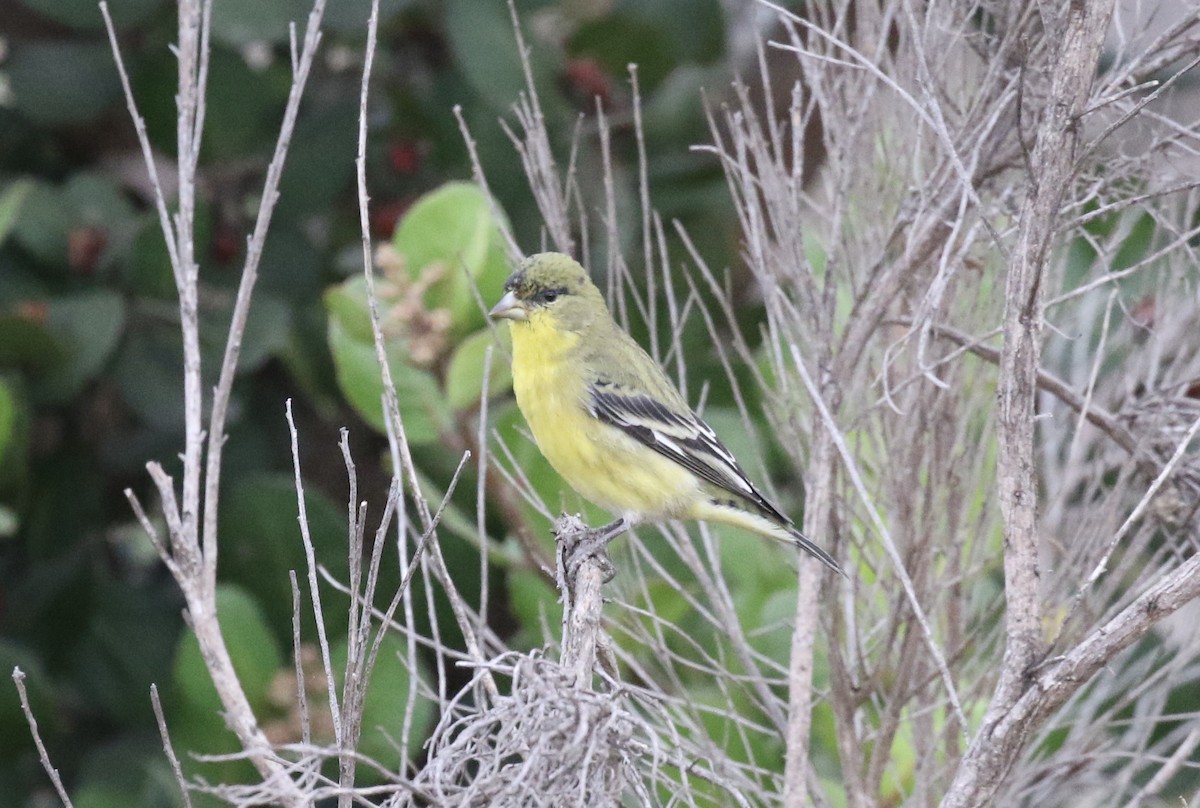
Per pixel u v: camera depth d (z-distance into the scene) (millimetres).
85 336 11273
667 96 12773
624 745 6074
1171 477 9273
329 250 12930
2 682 10945
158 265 11586
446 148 12359
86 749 11812
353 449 12773
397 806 5891
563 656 7699
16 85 11781
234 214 12258
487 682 6828
